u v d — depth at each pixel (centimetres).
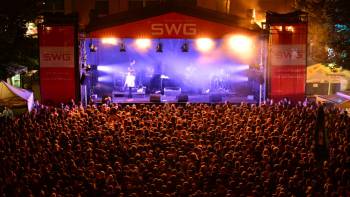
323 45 3641
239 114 2352
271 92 2922
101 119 2269
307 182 1429
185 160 1628
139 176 1454
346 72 3478
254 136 1956
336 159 1683
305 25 2880
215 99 3206
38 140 1906
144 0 4394
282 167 1603
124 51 3400
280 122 2195
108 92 3556
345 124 2164
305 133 2009
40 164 1602
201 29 2970
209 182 1454
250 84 3500
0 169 1552
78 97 2867
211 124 2117
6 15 3250
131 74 3575
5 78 3344
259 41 3119
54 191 1352
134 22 2953
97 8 4428
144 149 1792
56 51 2836
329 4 3506
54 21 2827
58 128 2092
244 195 1330
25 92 2673
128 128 2094
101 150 1727
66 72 2847
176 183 1423
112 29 2959
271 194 1388
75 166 1559
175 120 2202
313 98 3325
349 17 3428
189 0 4359
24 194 1359
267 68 2942
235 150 1772
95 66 3309
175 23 2958
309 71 3484
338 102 2756
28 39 3388
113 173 1509
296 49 2895
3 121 2252
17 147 1828
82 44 3038
